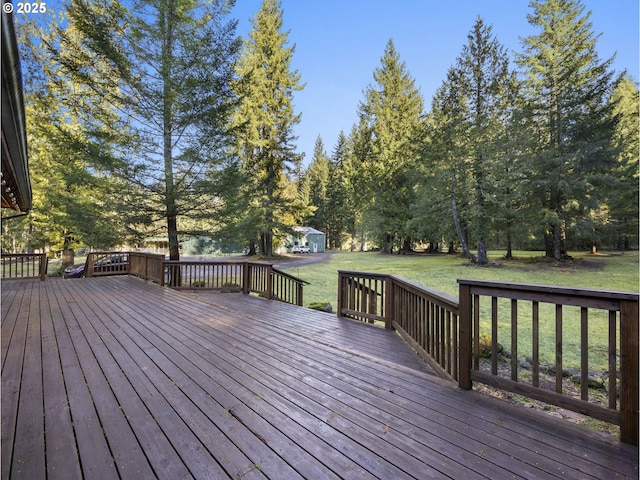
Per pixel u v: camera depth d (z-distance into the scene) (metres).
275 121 19.84
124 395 2.24
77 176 8.13
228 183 9.34
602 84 14.22
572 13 14.74
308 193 38.12
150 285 7.71
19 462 1.54
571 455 1.62
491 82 15.42
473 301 2.41
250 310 5.38
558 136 15.03
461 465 1.54
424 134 17.28
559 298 1.96
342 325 4.58
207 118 8.99
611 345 1.79
